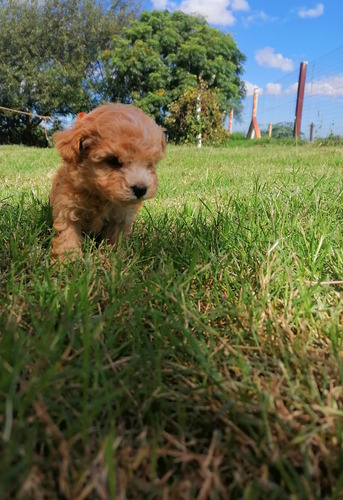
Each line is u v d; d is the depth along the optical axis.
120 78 3.95
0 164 1.29
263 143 2.91
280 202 0.52
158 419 0.19
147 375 0.21
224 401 0.20
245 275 0.34
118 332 0.24
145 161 0.42
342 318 0.28
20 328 0.24
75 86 4.06
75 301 0.27
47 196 0.63
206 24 4.06
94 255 0.39
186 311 0.26
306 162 1.22
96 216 0.46
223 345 0.24
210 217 0.53
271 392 0.20
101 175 0.41
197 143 3.20
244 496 0.15
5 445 0.15
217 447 0.17
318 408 0.19
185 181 0.90
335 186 0.66
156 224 0.49
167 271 0.33
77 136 0.42
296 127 2.84
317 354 0.24
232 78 4.02
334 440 0.18
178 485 0.16
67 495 0.15
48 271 0.31
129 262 0.35
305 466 0.16
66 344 0.24
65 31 4.16
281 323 0.27
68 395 0.19
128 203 0.41
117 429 0.18
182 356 0.24
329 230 0.43
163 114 3.85
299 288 0.30
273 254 0.35
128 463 0.16
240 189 0.75
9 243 0.40
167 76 3.82
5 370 0.19
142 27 3.92
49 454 0.17
